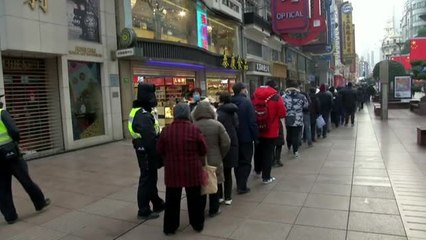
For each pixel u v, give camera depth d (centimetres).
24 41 919
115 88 1293
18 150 530
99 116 1240
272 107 669
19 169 535
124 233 473
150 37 1545
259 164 733
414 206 531
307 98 1091
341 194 598
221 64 2155
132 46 1286
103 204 586
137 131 508
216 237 452
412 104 2283
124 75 1337
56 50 1008
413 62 2541
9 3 886
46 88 1084
